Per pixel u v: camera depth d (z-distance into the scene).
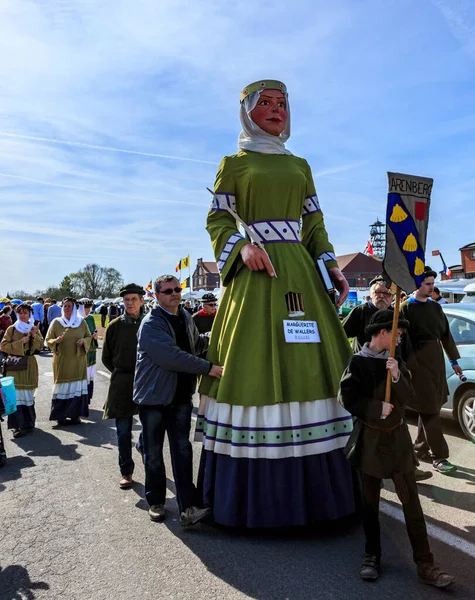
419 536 3.12
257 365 3.79
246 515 3.75
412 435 6.49
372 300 5.38
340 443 3.86
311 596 3.02
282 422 3.73
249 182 4.13
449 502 4.42
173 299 4.35
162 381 4.20
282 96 4.34
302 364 3.80
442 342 5.48
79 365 8.08
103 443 6.86
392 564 3.37
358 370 3.24
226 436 3.86
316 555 3.52
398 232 3.34
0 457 5.93
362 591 3.05
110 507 4.55
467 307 6.79
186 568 3.41
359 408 3.15
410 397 3.19
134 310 5.29
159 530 4.04
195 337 4.61
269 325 3.87
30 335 7.53
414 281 3.31
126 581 3.28
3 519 4.34
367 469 3.15
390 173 3.35
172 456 4.22
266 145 4.30
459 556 3.46
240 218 4.09
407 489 3.14
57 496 4.86
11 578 3.37
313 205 4.54
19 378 7.43
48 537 3.96
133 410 5.14
